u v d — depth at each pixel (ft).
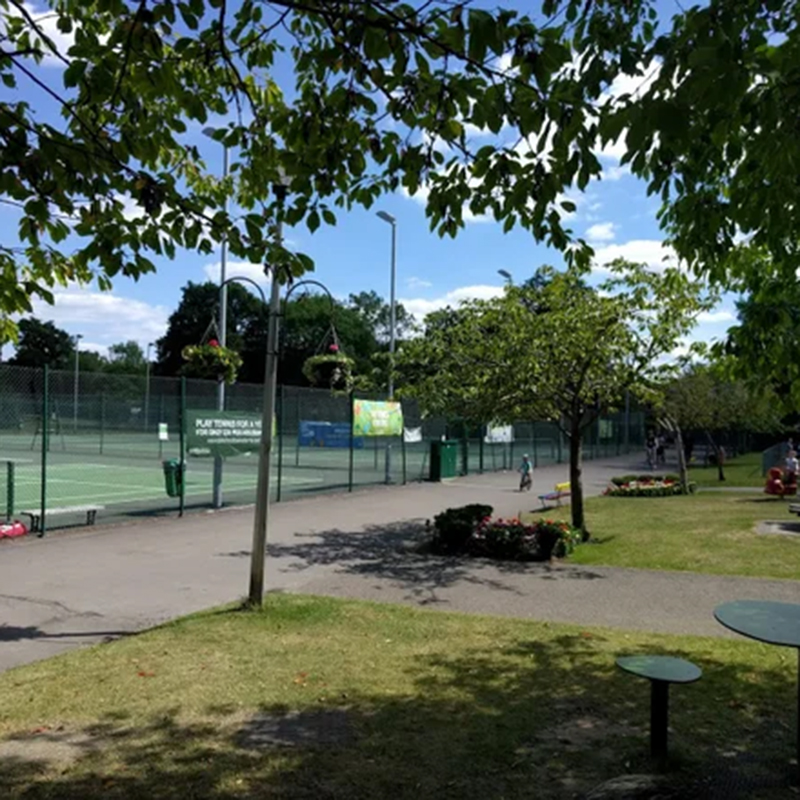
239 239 14.29
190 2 11.55
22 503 56.54
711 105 8.62
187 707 16.46
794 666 19.43
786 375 17.34
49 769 13.47
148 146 13.25
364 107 13.16
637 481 78.02
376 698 17.07
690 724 15.56
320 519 49.14
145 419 103.91
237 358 53.26
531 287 46.60
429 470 86.48
